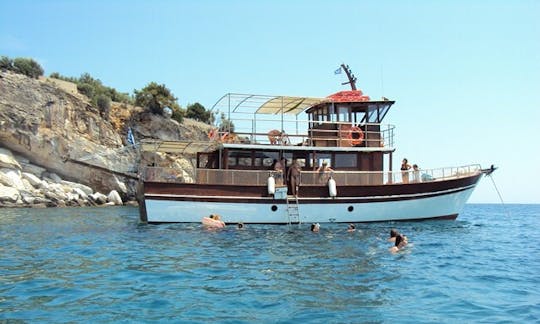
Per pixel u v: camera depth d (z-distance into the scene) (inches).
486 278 464.4
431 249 655.8
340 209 952.9
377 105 1050.7
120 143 2300.7
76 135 2082.9
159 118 2539.4
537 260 585.3
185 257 559.8
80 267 493.4
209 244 671.8
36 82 2031.3
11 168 1878.7
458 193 1029.8
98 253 586.9
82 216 1285.7
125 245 658.8
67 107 2081.7
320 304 357.1
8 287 401.1
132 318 316.8
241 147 961.5
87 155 2085.4
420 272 488.1
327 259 555.5
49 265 503.8
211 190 915.4
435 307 353.1
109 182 2172.7
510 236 890.1
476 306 356.8
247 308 343.9
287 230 850.1
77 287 403.2
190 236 758.5
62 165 2050.9
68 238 745.6
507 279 461.4
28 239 735.1
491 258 595.8
